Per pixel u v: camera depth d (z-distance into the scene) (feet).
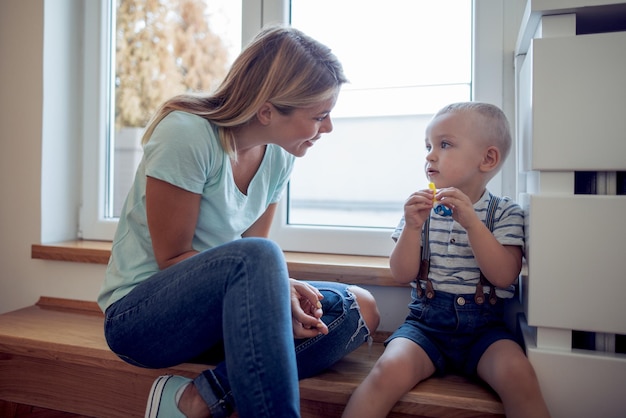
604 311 2.46
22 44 4.64
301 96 2.60
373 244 4.01
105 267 4.28
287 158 3.36
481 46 3.74
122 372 3.14
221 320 2.44
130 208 2.90
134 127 4.96
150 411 2.53
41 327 3.70
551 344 2.59
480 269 2.85
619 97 2.40
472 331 2.90
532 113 2.55
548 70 2.51
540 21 2.62
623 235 2.42
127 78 4.96
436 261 3.04
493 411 2.52
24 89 4.63
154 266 2.85
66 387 3.31
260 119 2.70
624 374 2.42
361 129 4.16
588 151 2.46
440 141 3.06
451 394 2.62
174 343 2.54
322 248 4.17
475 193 3.09
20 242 4.65
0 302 4.72
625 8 2.44
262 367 2.06
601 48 2.42
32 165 4.60
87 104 4.95
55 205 4.72
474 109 3.03
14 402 3.47
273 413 2.01
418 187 4.02
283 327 2.15
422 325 3.01
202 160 2.66
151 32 4.87
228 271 2.29
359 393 2.57
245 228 3.22
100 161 4.93
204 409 2.45
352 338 2.89
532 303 2.58
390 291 3.59
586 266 2.48
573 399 2.50
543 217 2.54
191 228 2.73
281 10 4.25
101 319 3.95
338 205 4.26
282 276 2.27
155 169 2.57
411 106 4.01
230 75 2.79
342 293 2.93
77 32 4.93
